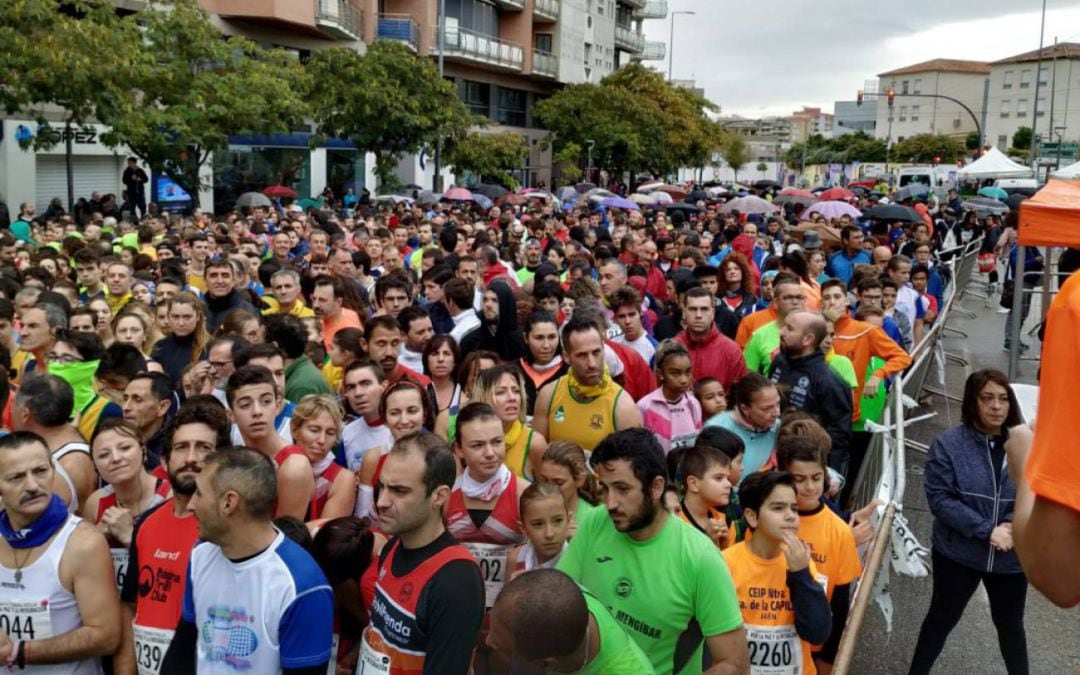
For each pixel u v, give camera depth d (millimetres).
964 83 125312
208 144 23531
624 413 5512
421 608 3227
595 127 47719
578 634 2482
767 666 3920
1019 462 1946
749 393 5363
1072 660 5902
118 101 20797
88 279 9578
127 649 3947
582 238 15562
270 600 3307
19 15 18984
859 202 36125
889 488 5891
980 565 5098
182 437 3893
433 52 44156
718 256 14078
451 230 12945
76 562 3723
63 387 4754
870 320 8219
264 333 6852
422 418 5074
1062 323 1407
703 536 3385
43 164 28203
